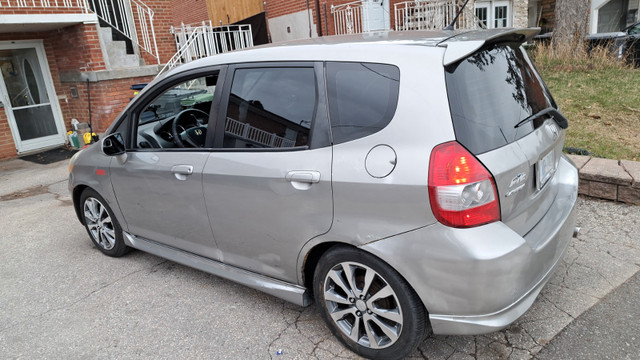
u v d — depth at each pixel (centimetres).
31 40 943
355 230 226
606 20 1561
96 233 412
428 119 206
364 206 221
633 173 405
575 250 343
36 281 376
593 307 277
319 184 234
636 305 276
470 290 201
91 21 873
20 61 941
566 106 709
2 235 495
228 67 287
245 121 274
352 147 226
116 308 323
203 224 304
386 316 231
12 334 302
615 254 333
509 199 211
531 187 232
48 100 988
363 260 229
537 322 268
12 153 947
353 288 240
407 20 1163
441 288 207
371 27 1165
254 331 284
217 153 285
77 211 431
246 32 1289
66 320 314
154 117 340
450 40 229
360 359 250
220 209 288
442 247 202
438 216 201
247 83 276
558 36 1059
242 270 299
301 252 255
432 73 210
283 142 255
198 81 310
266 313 303
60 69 977
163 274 370
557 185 279
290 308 307
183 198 308
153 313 313
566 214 254
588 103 709
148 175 327
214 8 1521
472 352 248
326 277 251
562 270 319
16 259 426
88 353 276
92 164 379
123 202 362
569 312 274
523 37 261
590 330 258
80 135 929
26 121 965
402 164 209
